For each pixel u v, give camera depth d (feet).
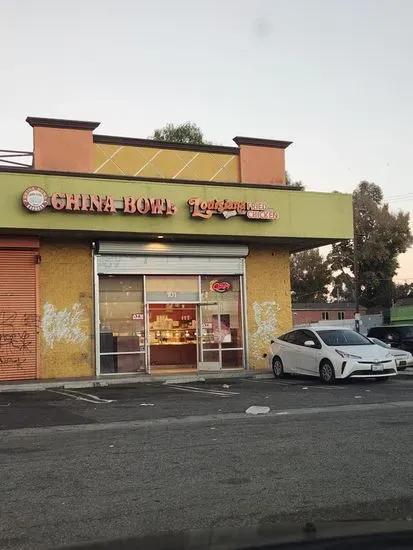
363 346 53.11
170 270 64.28
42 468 22.02
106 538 14.90
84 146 60.34
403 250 213.25
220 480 20.13
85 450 24.93
